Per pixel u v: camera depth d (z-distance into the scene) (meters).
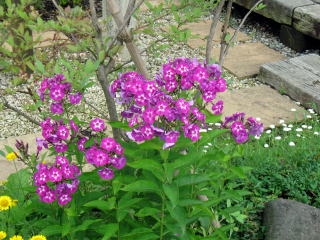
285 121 1.60
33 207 0.89
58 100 0.85
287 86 1.76
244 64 1.98
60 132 0.81
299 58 1.91
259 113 1.65
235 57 2.04
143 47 2.06
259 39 2.22
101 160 0.77
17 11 0.85
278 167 1.31
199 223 1.05
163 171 0.77
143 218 0.90
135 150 0.82
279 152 1.39
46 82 0.86
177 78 0.79
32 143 1.47
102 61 0.90
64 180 0.81
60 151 0.83
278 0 2.14
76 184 0.81
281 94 1.78
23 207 1.01
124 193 0.88
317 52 2.11
